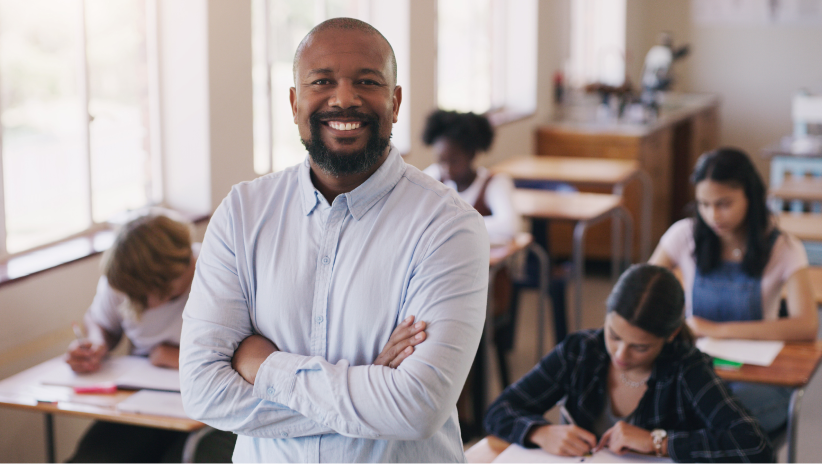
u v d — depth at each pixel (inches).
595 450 71.6
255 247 52.5
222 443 91.3
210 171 134.6
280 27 156.9
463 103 231.8
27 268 105.1
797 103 257.3
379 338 50.4
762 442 67.9
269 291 51.6
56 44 115.6
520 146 242.4
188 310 54.1
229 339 52.6
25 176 112.5
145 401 82.7
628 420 74.4
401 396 47.7
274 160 158.1
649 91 272.4
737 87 356.5
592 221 161.0
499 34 252.4
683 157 301.1
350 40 48.8
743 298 100.3
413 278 50.2
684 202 304.0
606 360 75.6
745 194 97.5
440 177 147.7
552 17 269.1
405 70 186.9
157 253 92.0
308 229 51.7
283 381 49.4
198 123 133.3
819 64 343.9
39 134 114.1
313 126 49.2
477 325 50.9
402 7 184.4
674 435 69.9
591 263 250.7
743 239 100.3
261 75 152.6
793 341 96.3
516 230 143.5
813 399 147.9
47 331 107.9
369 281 50.3
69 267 111.0
